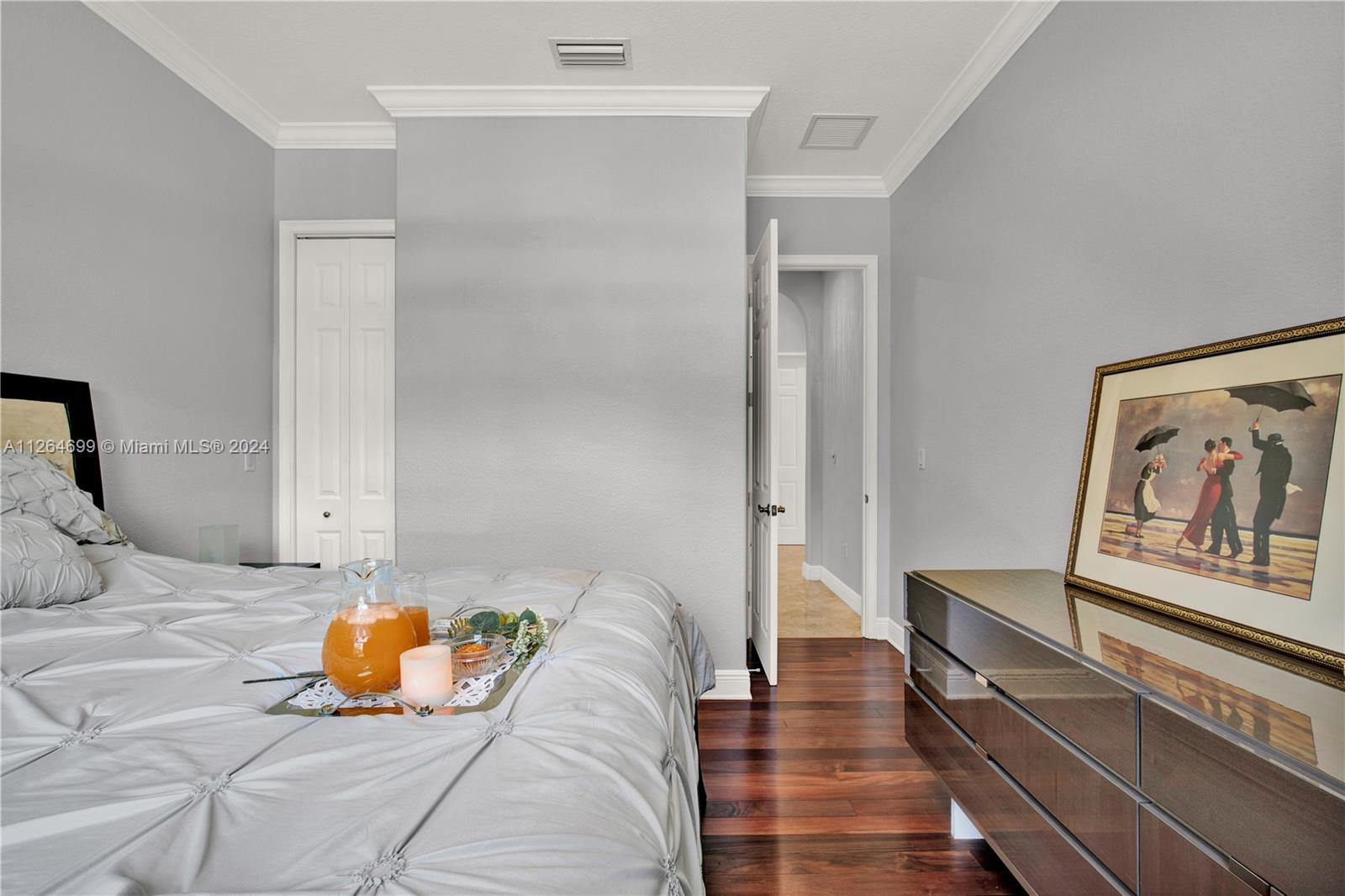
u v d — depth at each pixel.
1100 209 1.94
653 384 3.04
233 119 3.09
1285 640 1.21
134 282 2.52
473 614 1.42
